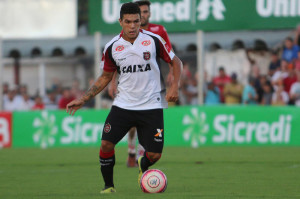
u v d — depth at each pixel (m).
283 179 25.34
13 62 63.03
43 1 62.81
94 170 30.83
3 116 48.56
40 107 59.28
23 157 39.78
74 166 33.31
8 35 62.78
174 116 46.78
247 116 46.00
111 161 20.33
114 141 19.83
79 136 47.84
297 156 37.31
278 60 55.34
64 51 61.22
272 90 54.22
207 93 55.38
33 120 48.31
